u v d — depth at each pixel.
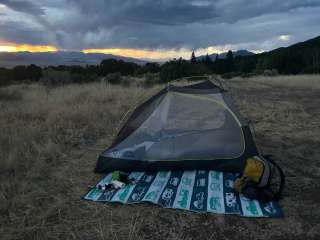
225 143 3.65
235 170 3.52
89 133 5.11
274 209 2.80
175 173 3.55
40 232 2.50
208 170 3.59
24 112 6.38
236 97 9.03
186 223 2.63
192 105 4.05
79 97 8.05
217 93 4.09
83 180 3.44
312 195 3.05
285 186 3.23
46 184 3.30
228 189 3.16
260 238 2.44
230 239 2.44
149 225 2.61
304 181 3.34
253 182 3.04
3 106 7.25
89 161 3.97
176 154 3.61
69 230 2.54
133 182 3.32
